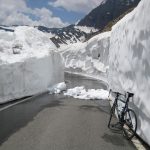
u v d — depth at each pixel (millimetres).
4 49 16031
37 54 18391
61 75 24906
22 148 6043
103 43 45344
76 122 8852
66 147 6211
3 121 8656
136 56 7699
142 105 6949
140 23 7363
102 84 26594
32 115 9719
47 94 16422
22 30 21828
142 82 7078
